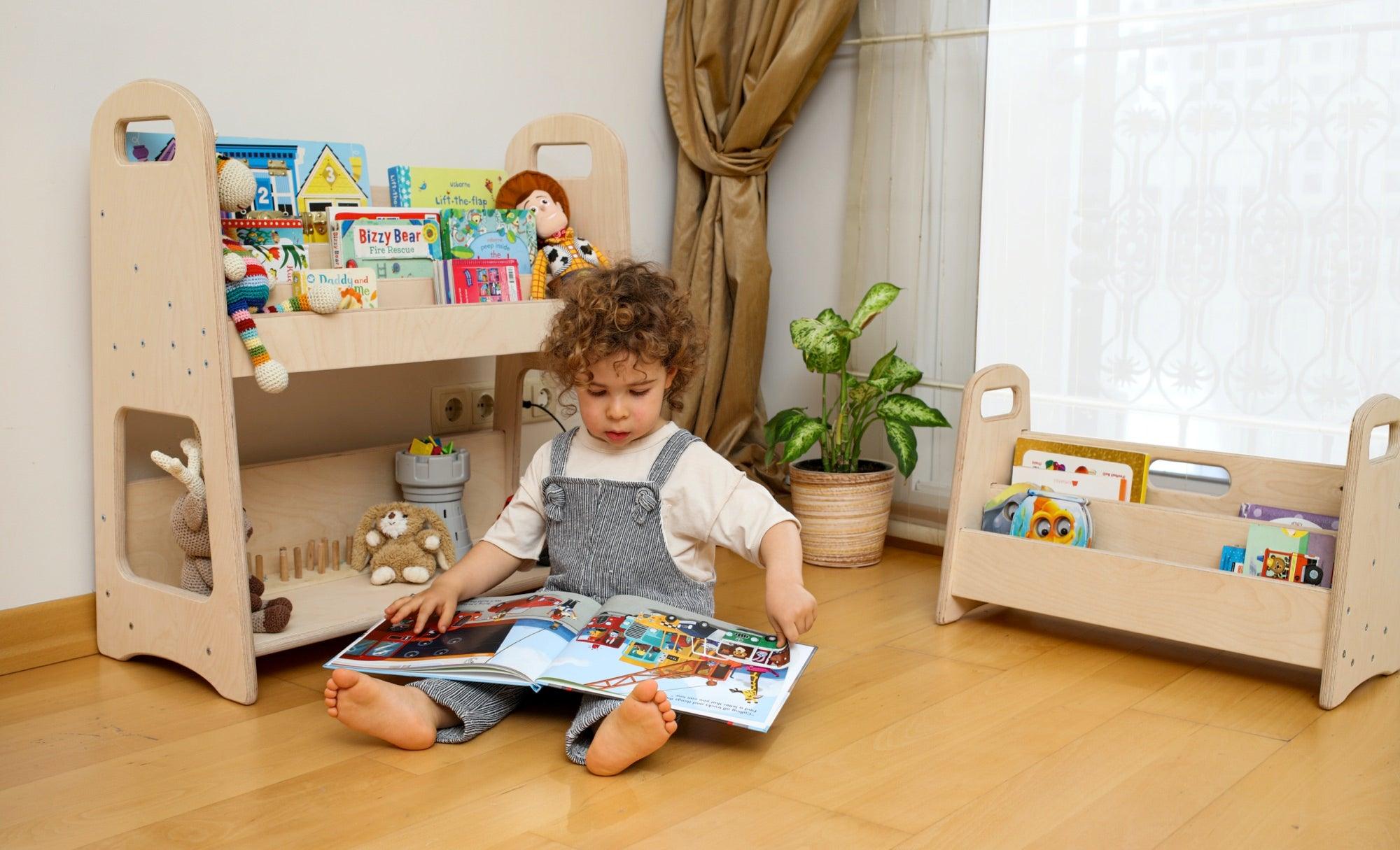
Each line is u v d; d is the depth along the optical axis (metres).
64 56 1.64
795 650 1.43
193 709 1.51
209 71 1.79
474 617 1.52
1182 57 1.99
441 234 1.85
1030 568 1.82
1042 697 1.56
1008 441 2.00
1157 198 2.05
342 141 1.97
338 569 1.92
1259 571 1.62
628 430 1.50
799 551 1.47
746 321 2.48
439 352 1.68
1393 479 1.60
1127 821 1.19
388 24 2.02
